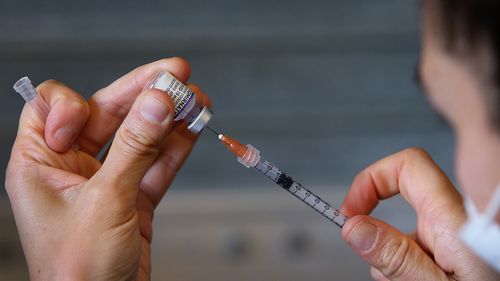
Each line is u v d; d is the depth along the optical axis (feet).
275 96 7.54
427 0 2.11
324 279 7.09
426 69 2.19
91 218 3.10
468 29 1.98
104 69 7.50
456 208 3.56
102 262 3.10
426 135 7.44
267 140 7.43
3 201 6.83
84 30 7.55
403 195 3.87
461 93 2.10
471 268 3.39
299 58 7.63
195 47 7.62
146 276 3.64
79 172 3.60
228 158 7.29
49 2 7.73
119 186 3.11
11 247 6.88
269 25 7.64
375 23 7.61
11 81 7.38
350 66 7.64
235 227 7.02
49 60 7.48
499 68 1.97
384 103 7.54
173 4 7.82
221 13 7.73
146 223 3.78
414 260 3.37
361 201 3.95
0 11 7.64
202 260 7.06
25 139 3.50
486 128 2.09
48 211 3.20
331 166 7.09
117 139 3.09
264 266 7.09
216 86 7.55
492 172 2.19
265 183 7.09
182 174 7.15
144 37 7.57
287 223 7.04
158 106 2.98
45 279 3.17
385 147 7.38
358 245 3.41
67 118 3.43
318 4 7.79
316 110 7.47
